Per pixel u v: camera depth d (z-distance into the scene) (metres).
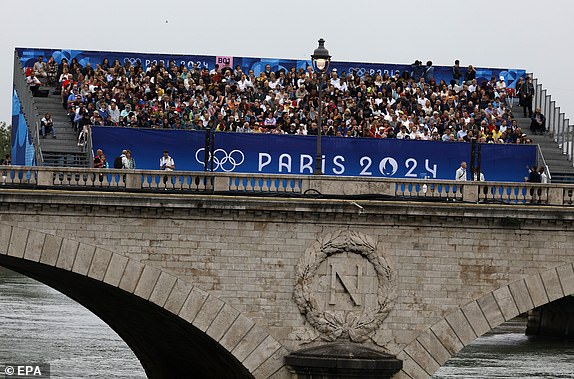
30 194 106.69
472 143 120.94
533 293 113.69
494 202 116.38
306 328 111.25
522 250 113.69
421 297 112.69
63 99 137.12
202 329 110.19
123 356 164.88
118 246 108.81
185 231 109.94
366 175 126.88
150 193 109.69
